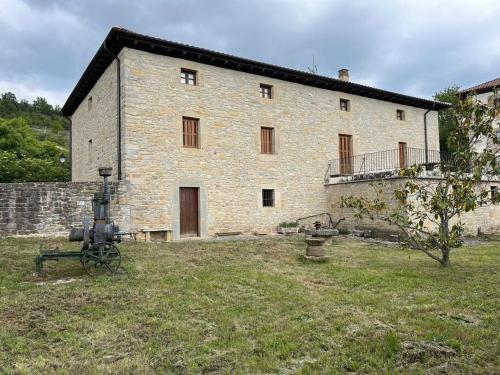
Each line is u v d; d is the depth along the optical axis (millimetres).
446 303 4910
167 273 6586
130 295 5203
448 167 7344
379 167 16297
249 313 4523
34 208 9820
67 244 8828
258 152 13438
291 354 3426
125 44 10938
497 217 14836
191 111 12070
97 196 6547
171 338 3781
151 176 11242
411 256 8711
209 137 12391
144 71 11297
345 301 5035
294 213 14172
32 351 3527
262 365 3199
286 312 4582
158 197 11320
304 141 14547
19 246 8484
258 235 12984
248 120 13266
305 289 5676
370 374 3045
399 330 3977
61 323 4184
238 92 13094
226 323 4188
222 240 11320
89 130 14398
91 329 4020
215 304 4875
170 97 11695
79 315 4453
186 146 12094
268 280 6172
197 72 12328
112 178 11742
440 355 3398
